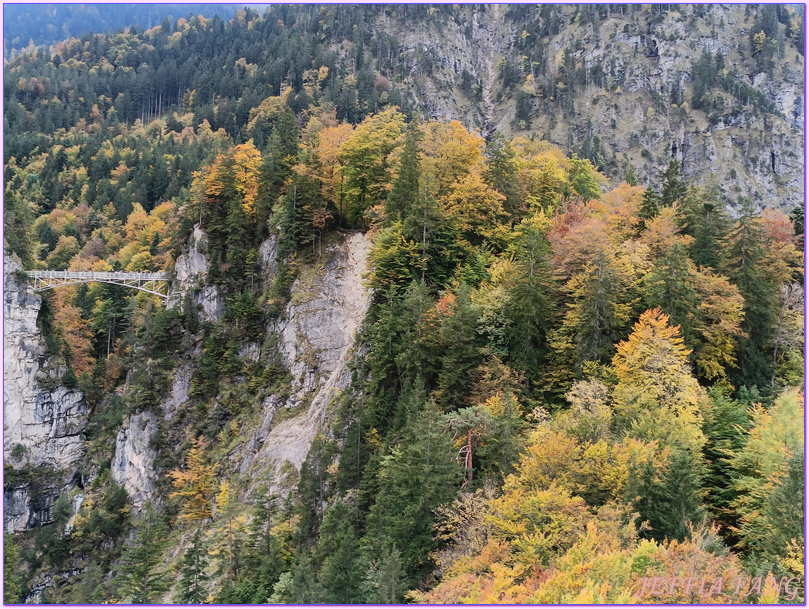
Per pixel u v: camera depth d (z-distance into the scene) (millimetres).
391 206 74250
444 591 33938
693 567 29141
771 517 34281
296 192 85812
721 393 49531
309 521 58875
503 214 75500
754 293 58312
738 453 41906
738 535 39844
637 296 56688
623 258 57531
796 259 65625
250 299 88125
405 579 38688
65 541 84562
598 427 40875
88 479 93938
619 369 47938
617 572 28531
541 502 34344
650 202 71125
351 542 42969
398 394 58781
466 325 54594
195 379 86125
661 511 34938
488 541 35406
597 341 52312
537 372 53938
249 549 58094
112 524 81000
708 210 69250
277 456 71562
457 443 44656
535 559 32688
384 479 49312
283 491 67688
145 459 83688
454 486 43094
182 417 85188
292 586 43688
